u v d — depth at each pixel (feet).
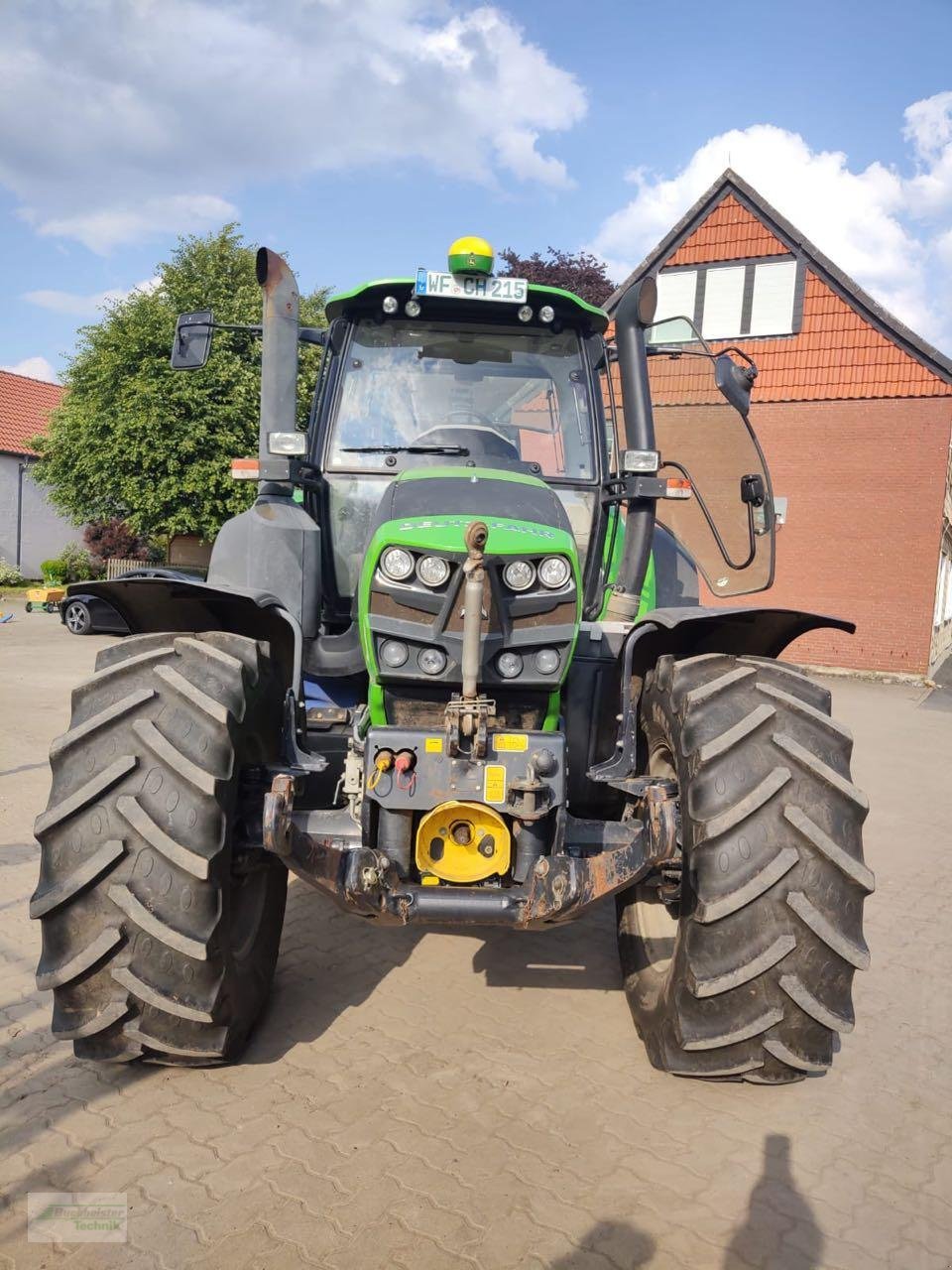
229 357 71.51
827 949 8.55
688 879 8.83
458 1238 7.41
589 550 12.55
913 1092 10.08
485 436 12.35
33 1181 7.91
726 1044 8.79
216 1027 9.02
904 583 54.19
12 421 111.86
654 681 10.25
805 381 56.08
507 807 8.75
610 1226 7.64
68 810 8.36
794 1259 7.40
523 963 12.85
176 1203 7.69
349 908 8.59
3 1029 10.41
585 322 12.76
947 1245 7.64
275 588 11.00
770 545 14.17
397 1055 10.23
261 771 9.21
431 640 9.17
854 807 8.79
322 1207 7.70
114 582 9.27
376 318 12.73
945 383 53.01
